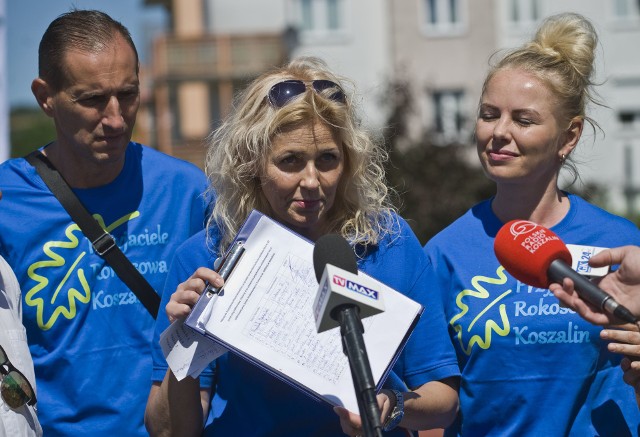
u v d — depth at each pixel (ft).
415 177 117.08
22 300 25.32
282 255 20.88
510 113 23.49
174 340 20.76
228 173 21.86
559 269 19.80
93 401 25.12
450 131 137.08
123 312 25.53
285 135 20.77
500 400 23.26
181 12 185.57
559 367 23.04
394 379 21.97
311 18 177.68
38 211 25.68
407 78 129.59
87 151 24.75
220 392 22.04
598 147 173.17
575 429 22.90
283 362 20.21
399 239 22.41
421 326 22.24
